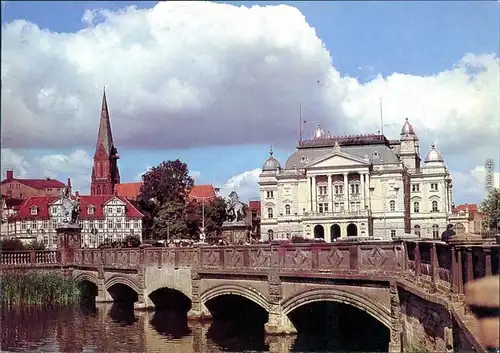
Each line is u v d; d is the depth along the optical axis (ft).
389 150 366.22
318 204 383.65
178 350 81.25
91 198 256.52
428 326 53.62
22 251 147.33
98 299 137.08
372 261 68.85
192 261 103.30
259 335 86.79
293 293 80.07
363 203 362.94
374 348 72.95
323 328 82.89
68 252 151.43
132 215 241.35
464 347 41.86
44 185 218.18
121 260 129.49
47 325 106.11
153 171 235.20
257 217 387.75
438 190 250.57
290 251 81.00
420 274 57.72
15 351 82.23
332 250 74.23
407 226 301.02
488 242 47.29
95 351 81.41
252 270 87.45
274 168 394.93
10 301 131.44
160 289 119.14
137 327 101.86
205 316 101.24
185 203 230.68
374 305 67.97
